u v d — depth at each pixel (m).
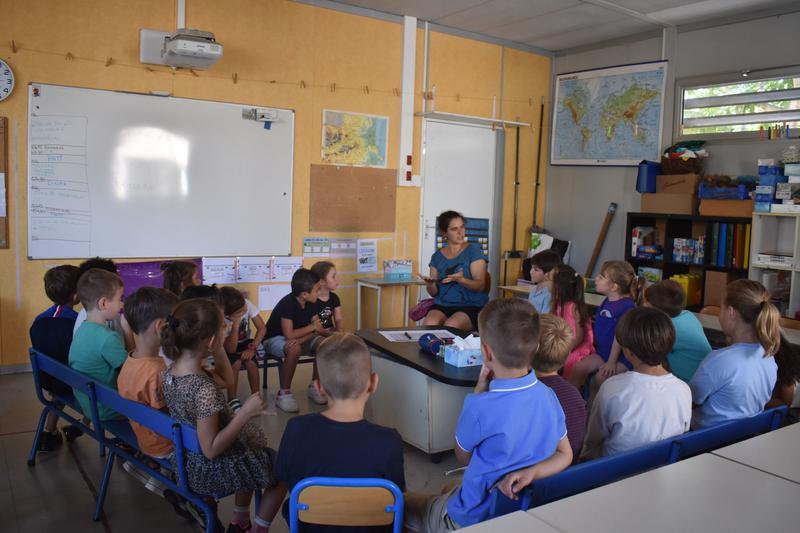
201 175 5.32
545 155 7.60
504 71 7.09
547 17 6.18
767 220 5.44
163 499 2.86
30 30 4.58
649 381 2.12
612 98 6.84
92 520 2.64
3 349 4.71
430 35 6.47
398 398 3.52
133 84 4.97
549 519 1.39
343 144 6.04
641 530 1.35
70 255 4.86
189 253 5.33
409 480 3.14
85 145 4.83
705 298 5.82
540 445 1.77
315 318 4.29
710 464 1.73
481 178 7.12
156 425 2.23
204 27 5.21
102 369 2.73
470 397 1.82
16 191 4.64
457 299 4.88
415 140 6.54
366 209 6.26
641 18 6.10
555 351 2.10
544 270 4.12
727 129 5.93
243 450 2.26
